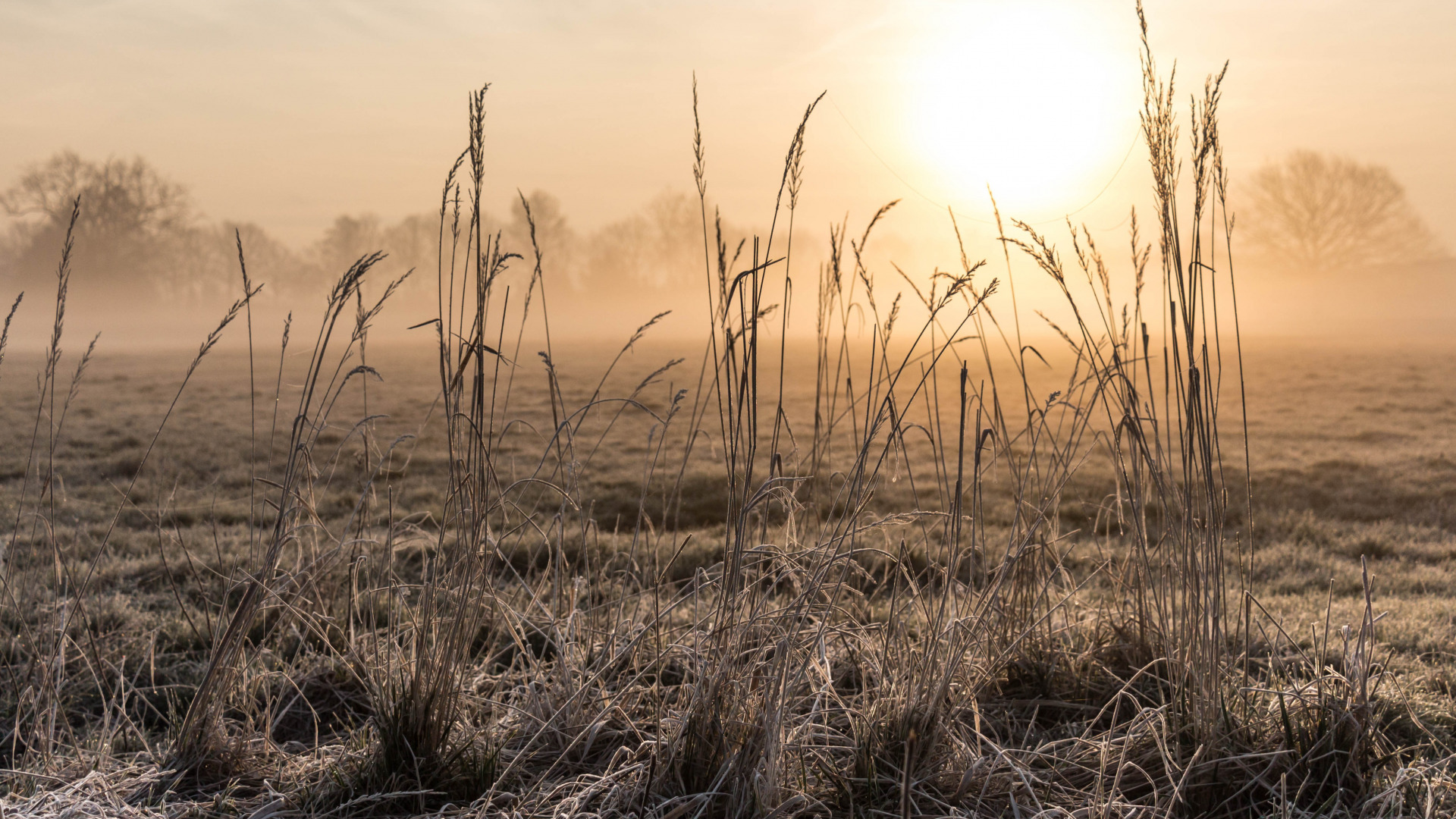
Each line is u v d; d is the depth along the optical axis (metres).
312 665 3.30
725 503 7.57
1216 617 2.43
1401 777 2.25
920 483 7.65
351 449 10.09
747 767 2.23
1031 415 2.96
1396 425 12.39
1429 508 7.05
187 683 3.17
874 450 8.19
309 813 2.30
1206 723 2.44
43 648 2.99
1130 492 2.85
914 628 3.45
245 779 2.52
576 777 2.49
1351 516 6.98
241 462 9.34
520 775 2.49
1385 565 5.18
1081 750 2.62
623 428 12.40
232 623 2.57
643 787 2.33
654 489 7.98
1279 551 5.51
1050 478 3.21
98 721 2.94
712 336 2.56
